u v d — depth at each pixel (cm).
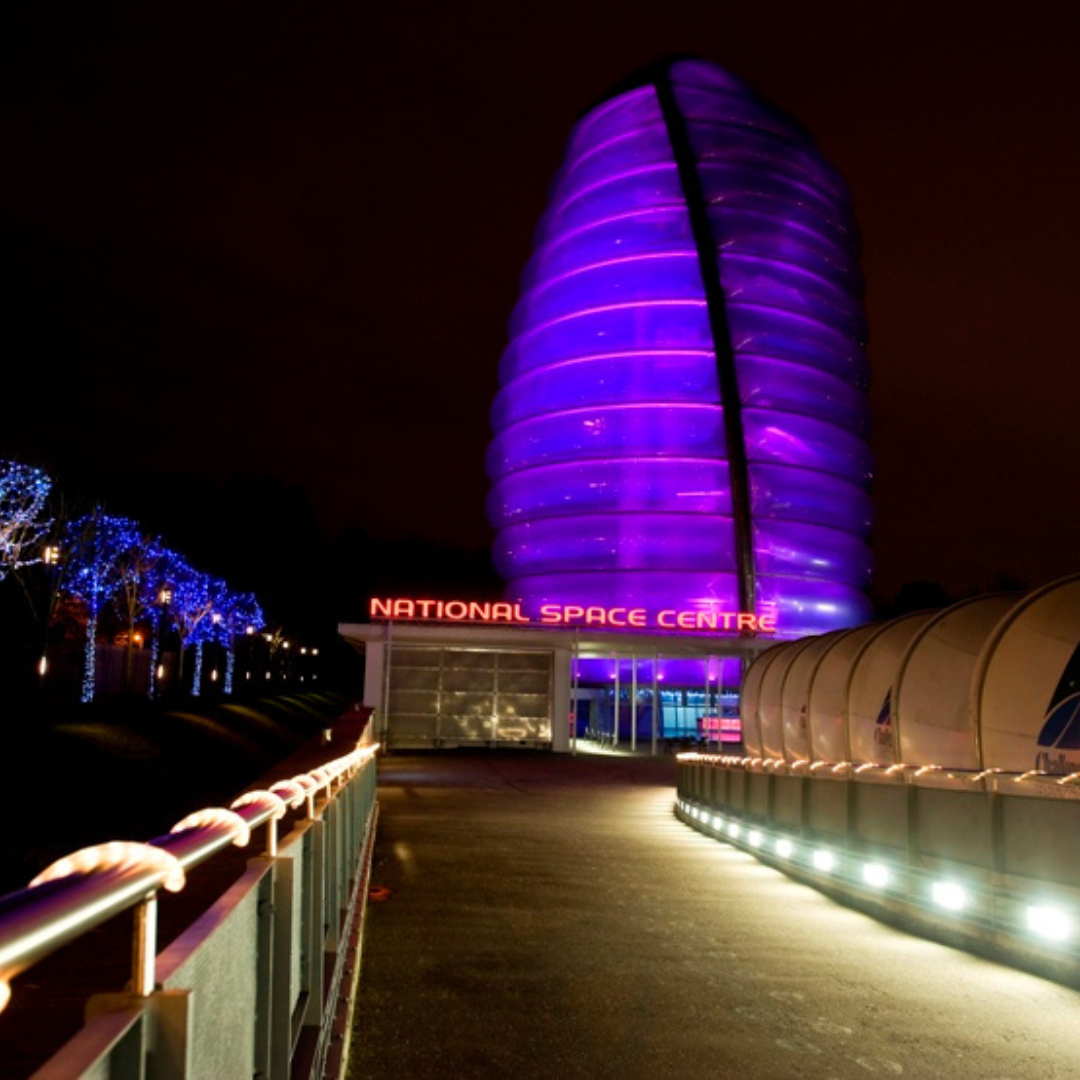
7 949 143
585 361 8431
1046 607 1733
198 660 8569
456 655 6050
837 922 1368
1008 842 1143
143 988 202
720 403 8106
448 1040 794
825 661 2545
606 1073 722
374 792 2480
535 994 938
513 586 8419
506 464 8744
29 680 5053
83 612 6291
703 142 8844
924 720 1878
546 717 6047
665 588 7806
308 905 553
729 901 1529
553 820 2800
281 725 7394
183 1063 203
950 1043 801
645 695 7206
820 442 8325
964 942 1197
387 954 1098
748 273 8469
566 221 9088
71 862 196
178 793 3638
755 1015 878
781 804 1933
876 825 1479
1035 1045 798
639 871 1845
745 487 7950
